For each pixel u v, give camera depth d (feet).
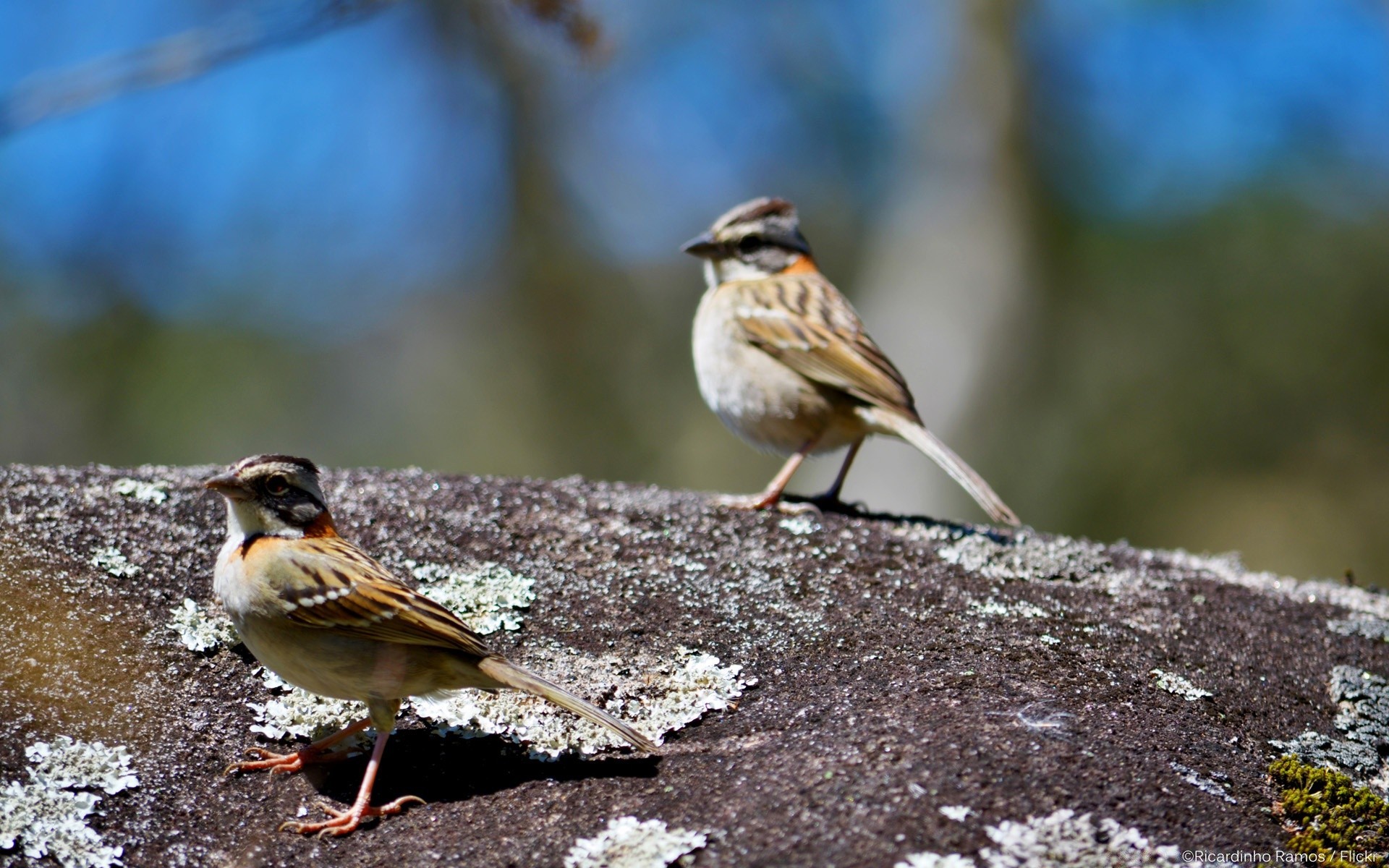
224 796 23.02
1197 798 22.57
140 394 77.15
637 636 27.81
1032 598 30.81
